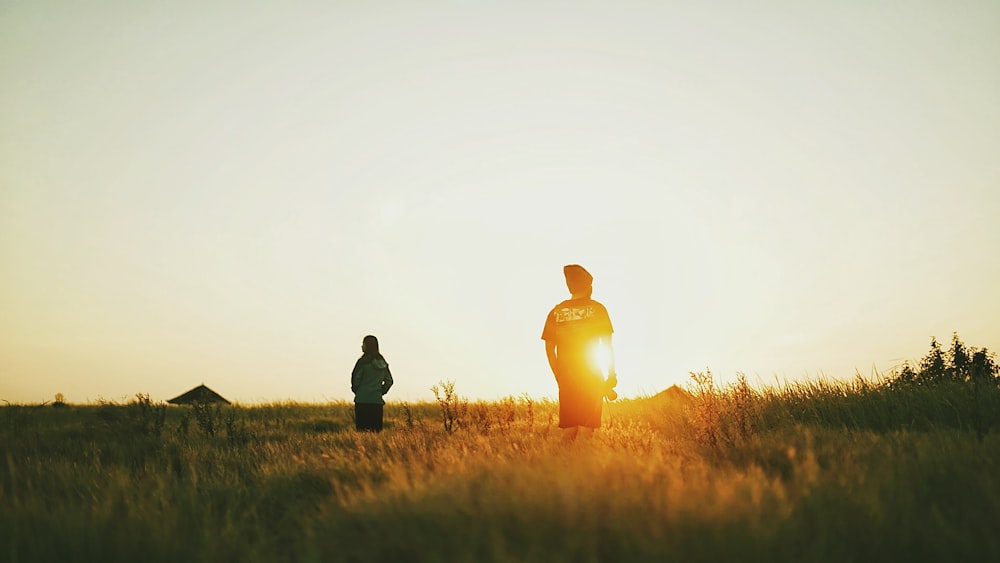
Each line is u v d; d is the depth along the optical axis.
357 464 7.08
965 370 11.65
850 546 3.75
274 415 19.02
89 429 12.70
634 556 3.59
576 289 9.30
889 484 4.59
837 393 11.55
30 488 5.95
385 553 3.93
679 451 7.16
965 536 3.71
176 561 4.11
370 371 14.49
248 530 4.91
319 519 4.68
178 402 26.88
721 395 10.40
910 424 9.27
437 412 18.89
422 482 5.20
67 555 4.19
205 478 7.03
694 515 3.95
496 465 5.85
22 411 14.89
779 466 6.06
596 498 4.25
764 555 3.50
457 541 3.78
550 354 9.24
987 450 5.84
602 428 9.44
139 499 5.43
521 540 3.91
